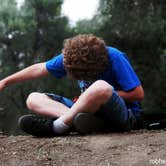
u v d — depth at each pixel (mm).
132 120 3936
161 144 3344
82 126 3727
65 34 14594
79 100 3713
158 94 13672
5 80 4234
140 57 13398
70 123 3783
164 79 13609
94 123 3764
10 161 3340
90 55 3752
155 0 13117
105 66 3822
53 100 3988
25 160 3334
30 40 14477
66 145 3529
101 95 3611
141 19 12945
